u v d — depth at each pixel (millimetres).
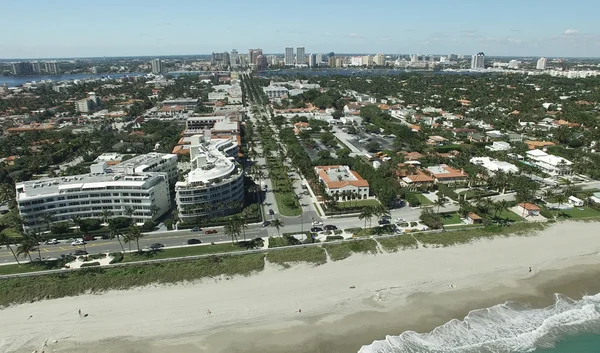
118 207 166500
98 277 123812
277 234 153625
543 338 103188
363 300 117312
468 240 147625
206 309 113125
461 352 98312
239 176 179500
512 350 99312
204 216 164250
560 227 158875
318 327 106625
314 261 133875
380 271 130625
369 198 190125
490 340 102438
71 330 105938
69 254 140625
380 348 99188
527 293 121688
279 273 128500
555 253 142500
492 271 132250
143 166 189875
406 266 133375
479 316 111312
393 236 148500
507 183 195625
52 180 170125
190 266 129375
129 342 101875
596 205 175125
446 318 110438
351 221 165500
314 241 147500
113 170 185875
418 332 105062
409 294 120438
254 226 161500
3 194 188875
